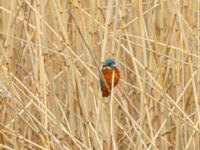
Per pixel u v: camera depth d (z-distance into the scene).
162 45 8.49
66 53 7.98
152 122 8.04
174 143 7.98
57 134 6.97
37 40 7.78
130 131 7.95
